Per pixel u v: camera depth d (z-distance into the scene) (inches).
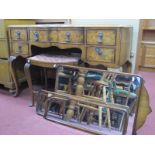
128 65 77.6
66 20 91.1
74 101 69.5
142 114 59.4
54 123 70.0
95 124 67.7
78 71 72.9
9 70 90.0
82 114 69.2
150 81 118.0
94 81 70.8
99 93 70.5
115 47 60.7
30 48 79.8
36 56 79.6
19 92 94.9
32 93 82.7
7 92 98.4
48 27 71.6
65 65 69.0
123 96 69.5
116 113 66.5
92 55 65.3
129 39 73.4
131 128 65.1
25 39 79.8
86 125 67.2
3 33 85.4
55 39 71.4
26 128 66.7
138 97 58.5
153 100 88.1
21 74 95.6
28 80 80.4
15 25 83.7
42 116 74.6
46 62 71.1
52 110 76.3
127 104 69.9
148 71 145.1
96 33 62.6
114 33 59.9
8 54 87.6
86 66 71.9
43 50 89.3
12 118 73.4
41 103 77.5
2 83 94.7
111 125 66.9
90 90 71.6
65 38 68.7
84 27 64.0
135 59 82.7
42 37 74.4
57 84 77.0
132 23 79.6
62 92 75.2
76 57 77.5
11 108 81.4
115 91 70.1
